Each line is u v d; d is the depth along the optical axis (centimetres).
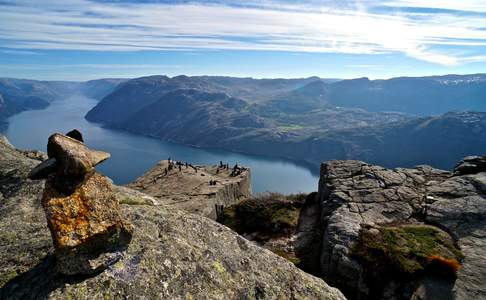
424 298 1286
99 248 549
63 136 559
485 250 1512
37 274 550
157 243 639
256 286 645
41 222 770
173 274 582
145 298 520
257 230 2464
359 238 1641
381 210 1988
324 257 1664
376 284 1434
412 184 2362
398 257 1462
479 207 1856
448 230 1725
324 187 2581
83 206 537
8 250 630
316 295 672
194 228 750
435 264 1407
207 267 634
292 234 2242
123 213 734
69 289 496
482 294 1266
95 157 573
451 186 2175
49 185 530
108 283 518
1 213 816
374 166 2831
